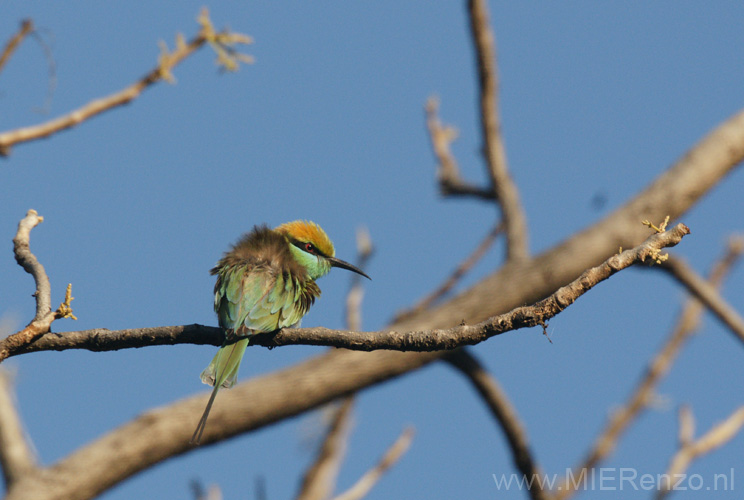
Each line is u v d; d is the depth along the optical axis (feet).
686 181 47.21
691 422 41.86
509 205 48.73
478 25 49.83
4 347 23.91
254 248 34.42
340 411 47.06
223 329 29.32
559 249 46.42
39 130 27.81
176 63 28.89
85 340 24.85
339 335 24.32
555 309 21.90
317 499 45.29
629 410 48.52
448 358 48.06
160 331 26.27
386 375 45.32
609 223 46.78
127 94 28.81
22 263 25.36
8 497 40.60
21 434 42.55
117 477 41.47
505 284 45.57
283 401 43.21
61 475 40.81
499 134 50.37
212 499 39.01
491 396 48.93
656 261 21.24
